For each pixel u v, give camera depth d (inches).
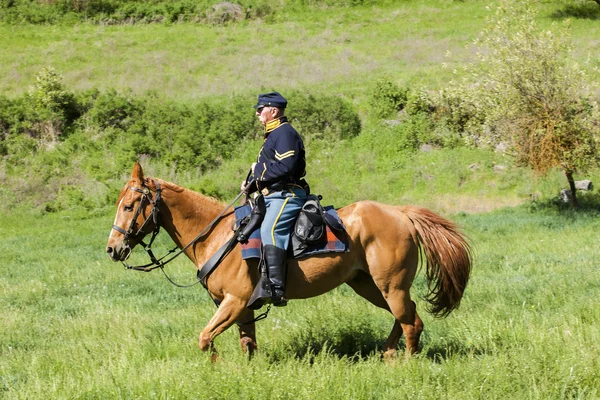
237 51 1493.6
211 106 1178.0
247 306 247.3
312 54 1450.5
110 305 409.1
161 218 258.7
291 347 265.1
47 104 1165.7
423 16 1630.2
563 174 957.2
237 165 1085.1
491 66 875.4
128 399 210.1
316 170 1067.9
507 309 328.2
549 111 802.8
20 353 293.1
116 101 1167.0
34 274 583.2
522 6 871.1
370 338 280.1
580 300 331.6
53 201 1035.9
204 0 1738.4
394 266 250.2
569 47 827.4
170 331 308.5
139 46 1529.3
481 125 914.7
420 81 1214.9
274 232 241.6
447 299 261.7
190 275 530.0
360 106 1177.4
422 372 222.5
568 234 681.6
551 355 228.2
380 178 1038.4
